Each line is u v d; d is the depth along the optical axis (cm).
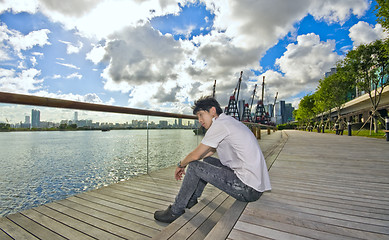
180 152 364
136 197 188
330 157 350
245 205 128
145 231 128
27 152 154
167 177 262
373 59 1104
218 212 125
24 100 127
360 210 124
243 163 115
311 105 3244
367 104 2058
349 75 1235
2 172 143
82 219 144
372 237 92
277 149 451
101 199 182
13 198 150
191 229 104
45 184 174
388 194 155
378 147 496
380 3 785
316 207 128
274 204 132
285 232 95
